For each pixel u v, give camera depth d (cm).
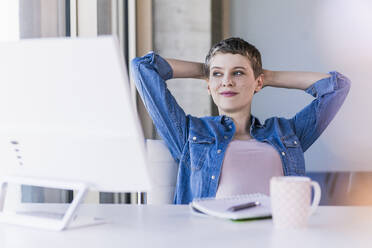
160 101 176
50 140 94
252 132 175
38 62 88
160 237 84
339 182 435
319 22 457
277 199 90
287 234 86
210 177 163
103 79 86
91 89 88
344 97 191
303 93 454
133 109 88
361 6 455
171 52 386
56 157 95
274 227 92
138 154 91
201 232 88
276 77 196
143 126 336
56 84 89
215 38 402
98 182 95
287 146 172
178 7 383
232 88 178
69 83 88
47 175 98
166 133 177
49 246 79
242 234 86
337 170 476
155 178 166
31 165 98
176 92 385
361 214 105
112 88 87
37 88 90
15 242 82
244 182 162
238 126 179
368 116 468
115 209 112
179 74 192
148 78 177
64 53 86
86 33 237
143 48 360
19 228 93
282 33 457
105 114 89
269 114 460
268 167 166
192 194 166
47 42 86
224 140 169
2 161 100
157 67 185
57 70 88
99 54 85
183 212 108
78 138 92
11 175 102
